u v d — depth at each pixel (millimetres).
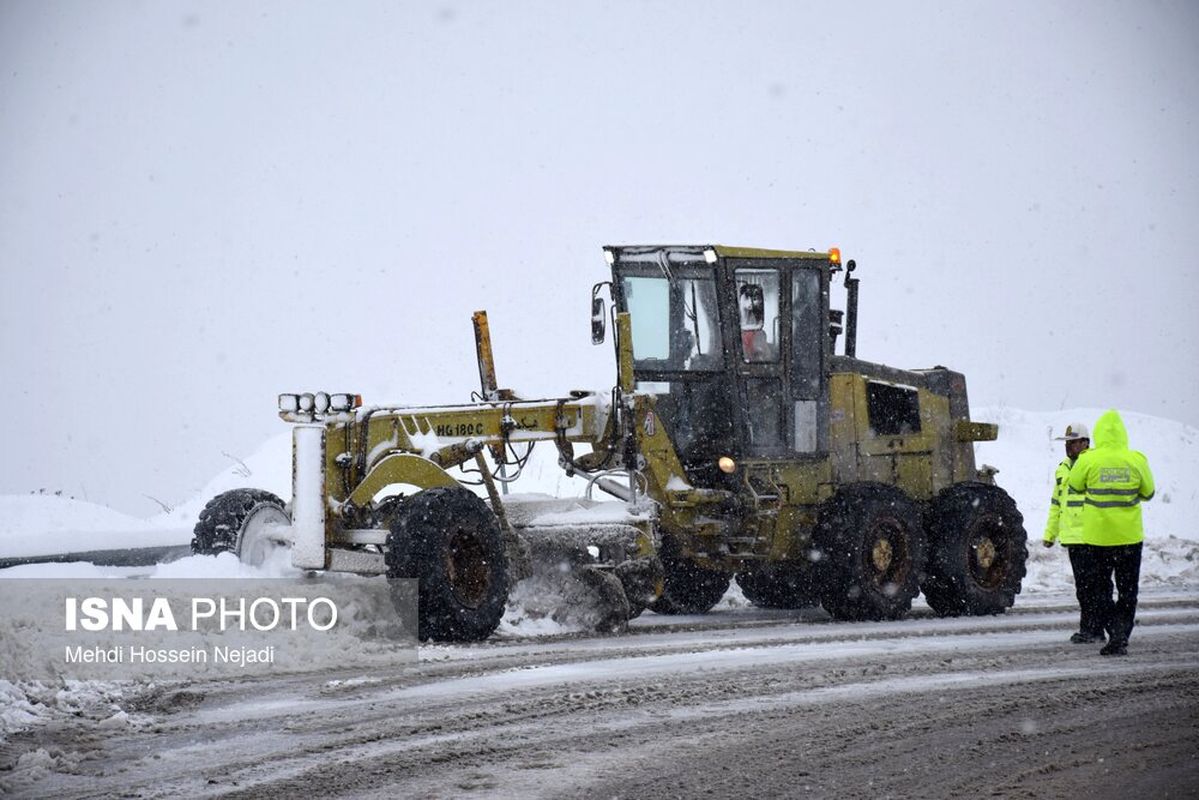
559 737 23938
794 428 41906
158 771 21766
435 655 32031
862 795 20625
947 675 30109
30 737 23922
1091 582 34875
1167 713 26250
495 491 36688
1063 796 20594
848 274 44250
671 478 39594
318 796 20359
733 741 23750
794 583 44062
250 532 37562
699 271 41188
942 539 42844
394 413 36594
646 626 39156
